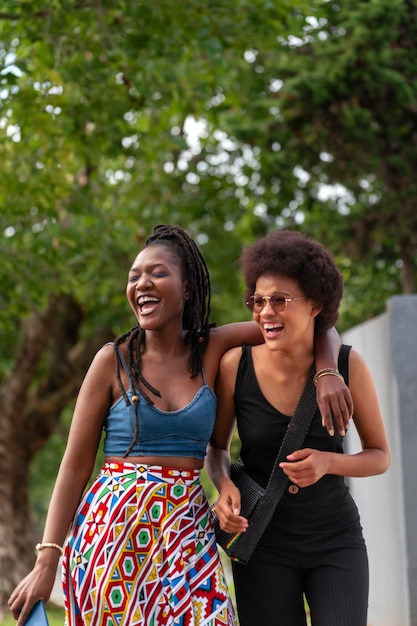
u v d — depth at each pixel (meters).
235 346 3.83
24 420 14.52
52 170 10.22
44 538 3.53
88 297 13.80
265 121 11.42
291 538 3.66
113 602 3.38
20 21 9.00
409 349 6.18
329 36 10.37
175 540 3.43
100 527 3.45
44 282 11.36
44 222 11.30
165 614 3.39
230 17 9.47
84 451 3.61
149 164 12.75
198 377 3.66
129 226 12.44
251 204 14.16
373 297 13.38
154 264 3.62
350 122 10.27
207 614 3.41
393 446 6.33
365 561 3.68
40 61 9.21
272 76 11.14
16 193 10.39
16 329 15.61
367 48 9.96
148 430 3.52
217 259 14.77
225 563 10.09
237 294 15.07
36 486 29.94
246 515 3.62
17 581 13.62
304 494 3.65
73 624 3.46
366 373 3.73
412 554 5.90
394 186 11.02
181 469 3.52
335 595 3.59
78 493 3.61
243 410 3.73
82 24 9.11
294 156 11.39
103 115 9.66
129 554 3.41
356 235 11.83
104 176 13.85
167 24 9.08
